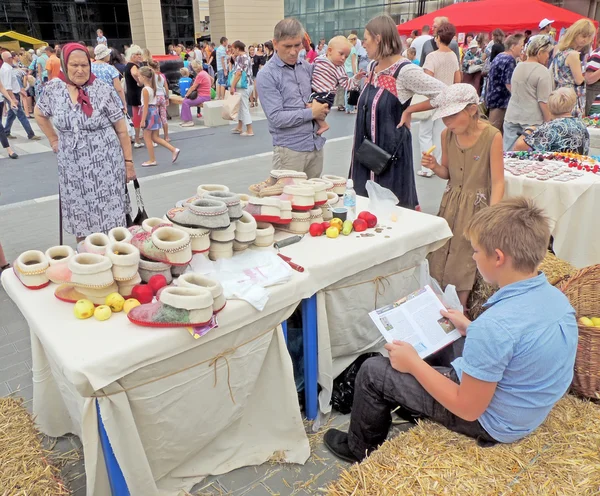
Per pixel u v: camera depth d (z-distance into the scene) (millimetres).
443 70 5324
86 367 1414
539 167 3590
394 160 3271
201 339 1652
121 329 1595
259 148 8086
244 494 1941
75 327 1609
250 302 1747
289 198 2291
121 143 3432
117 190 3363
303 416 2336
